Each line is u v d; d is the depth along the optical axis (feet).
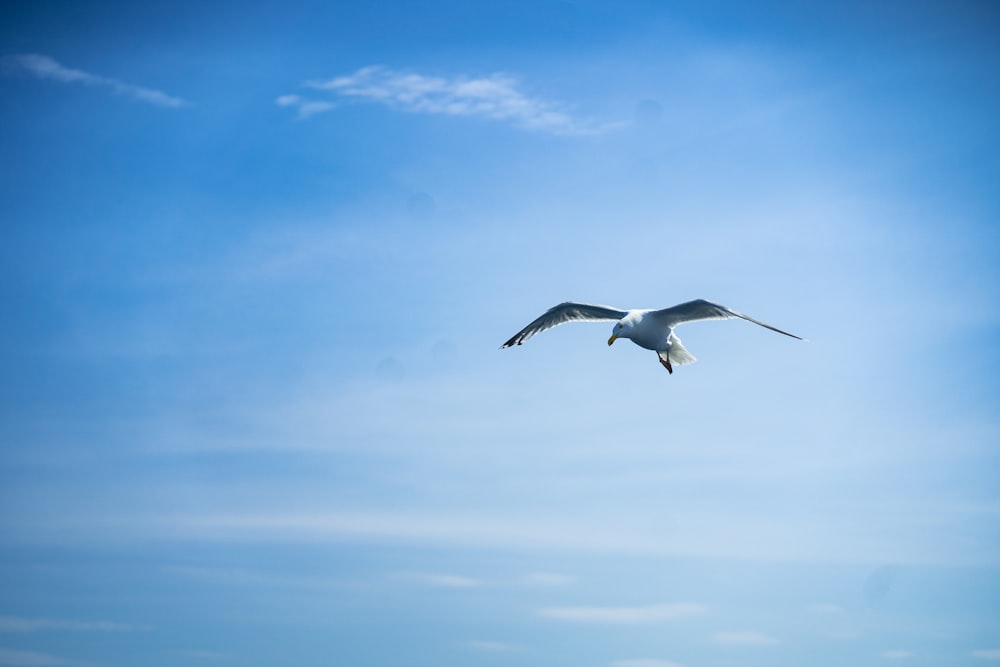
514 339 69.00
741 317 59.57
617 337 62.69
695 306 60.54
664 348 63.93
